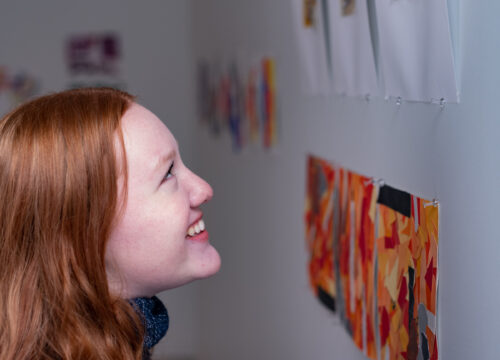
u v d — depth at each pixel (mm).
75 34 4102
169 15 4086
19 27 4082
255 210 2359
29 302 946
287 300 1957
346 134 1354
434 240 966
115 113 955
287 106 1845
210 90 3301
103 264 945
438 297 974
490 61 812
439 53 906
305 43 1548
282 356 2049
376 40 1153
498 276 817
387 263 1144
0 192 953
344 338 1436
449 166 924
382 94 1147
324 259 1539
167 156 969
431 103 970
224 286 3090
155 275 983
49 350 958
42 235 938
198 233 1038
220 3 2898
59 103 974
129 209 948
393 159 1117
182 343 4176
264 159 2172
